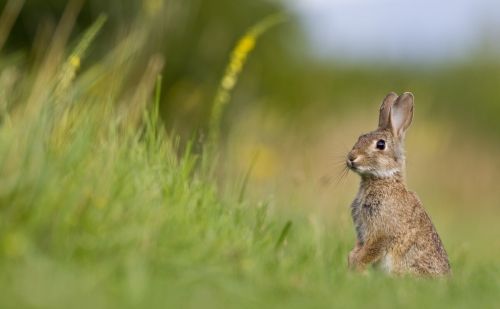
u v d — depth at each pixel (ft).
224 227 46.98
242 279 38.55
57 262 36.63
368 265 55.01
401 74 168.86
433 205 114.83
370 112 127.03
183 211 45.70
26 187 39.34
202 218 46.78
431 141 122.93
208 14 106.22
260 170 86.48
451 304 39.01
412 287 42.09
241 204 54.08
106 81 64.85
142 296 33.04
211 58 103.96
